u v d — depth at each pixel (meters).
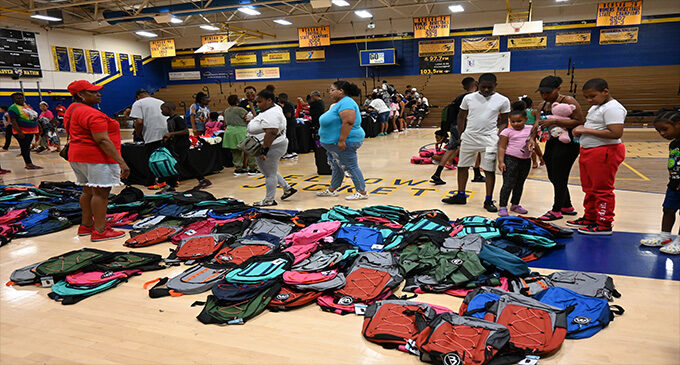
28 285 2.96
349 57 21.09
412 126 18.16
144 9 16.94
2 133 16.27
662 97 16.05
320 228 3.48
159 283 2.88
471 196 5.22
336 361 1.97
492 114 4.39
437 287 2.64
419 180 6.36
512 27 14.94
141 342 2.19
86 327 2.36
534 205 4.68
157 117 5.79
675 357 1.92
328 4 13.31
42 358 2.07
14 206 4.90
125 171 3.81
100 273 2.98
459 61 19.33
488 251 2.86
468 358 1.83
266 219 3.94
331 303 2.49
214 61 23.38
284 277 2.66
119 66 21.80
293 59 22.05
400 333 2.09
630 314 2.30
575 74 17.45
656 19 16.36
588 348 1.99
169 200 4.76
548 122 3.83
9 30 16.50
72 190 5.73
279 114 4.62
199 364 1.98
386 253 3.04
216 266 3.05
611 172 3.44
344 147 4.75
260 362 1.98
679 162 3.03
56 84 18.52
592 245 3.37
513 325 2.07
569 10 17.25
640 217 4.09
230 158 8.27
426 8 18.53
